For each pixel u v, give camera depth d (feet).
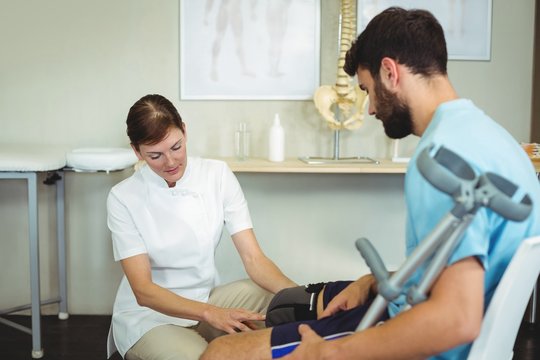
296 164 8.47
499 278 3.67
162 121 5.58
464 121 3.66
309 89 9.23
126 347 5.94
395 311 4.10
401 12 4.03
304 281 9.74
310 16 9.11
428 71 3.94
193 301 5.56
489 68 9.29
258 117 9.35
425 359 3.52
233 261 9.76
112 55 9.28
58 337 8.87
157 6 9.18
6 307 9.83
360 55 4.20
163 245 6.10
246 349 4.50
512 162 3.58
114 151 8.48
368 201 9.59
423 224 3.49
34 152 8.30
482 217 3.36
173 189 6.10
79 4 9.20
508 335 3.81
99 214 9.64
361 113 8.70
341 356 3.61
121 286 6.45
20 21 9.23
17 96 9.37
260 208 9.61
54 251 9.72
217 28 9.16
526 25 9.20
